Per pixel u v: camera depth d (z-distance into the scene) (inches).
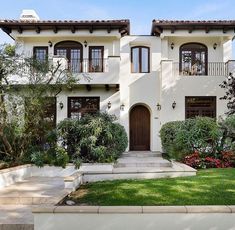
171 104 621.6
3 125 414.6
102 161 462.3
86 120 486.9
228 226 188.1
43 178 402.9
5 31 641.0
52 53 653.3
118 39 662.5
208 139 454.6
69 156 465.1
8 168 373.1
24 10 669.3
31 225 211.6
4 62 395.2
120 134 513.0
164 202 223.3
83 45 663.8
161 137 566.3
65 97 629.9
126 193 252.1
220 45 668.1
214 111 625.3
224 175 327.3
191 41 670.5
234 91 550.9
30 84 433.1
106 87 631.8
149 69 665.0
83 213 191.5
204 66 665.6
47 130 471.5
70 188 278.2
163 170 347.9
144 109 671.1
